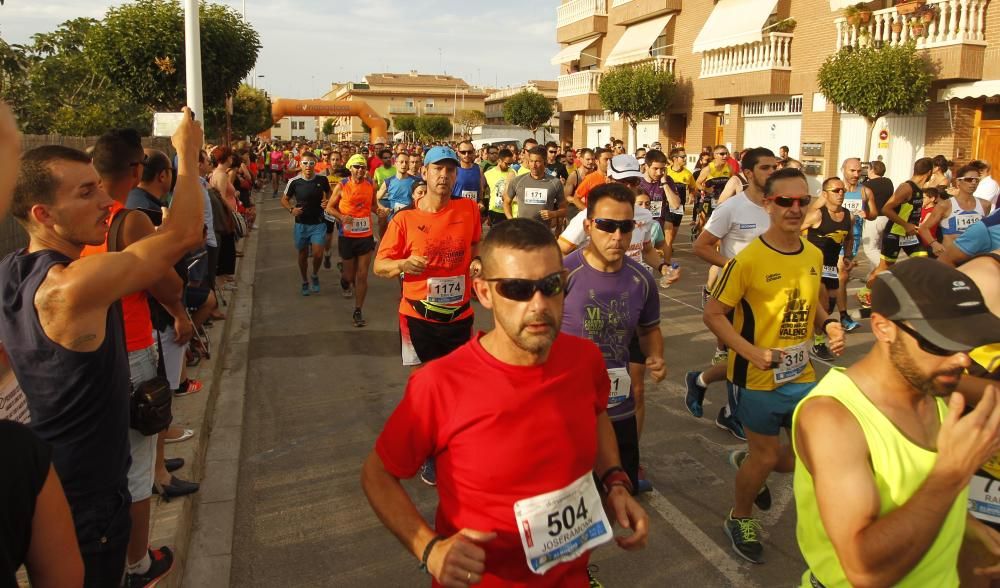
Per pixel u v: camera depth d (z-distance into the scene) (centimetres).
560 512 202
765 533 401
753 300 368
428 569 192
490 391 198
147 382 288
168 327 415
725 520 412
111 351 234
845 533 173
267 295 1026
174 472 438
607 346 359
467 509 200
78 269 216
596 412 235
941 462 164
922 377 177
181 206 231
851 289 1014
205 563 369
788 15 1930
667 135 2503
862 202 891
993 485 257
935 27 1460
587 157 1055
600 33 2955
